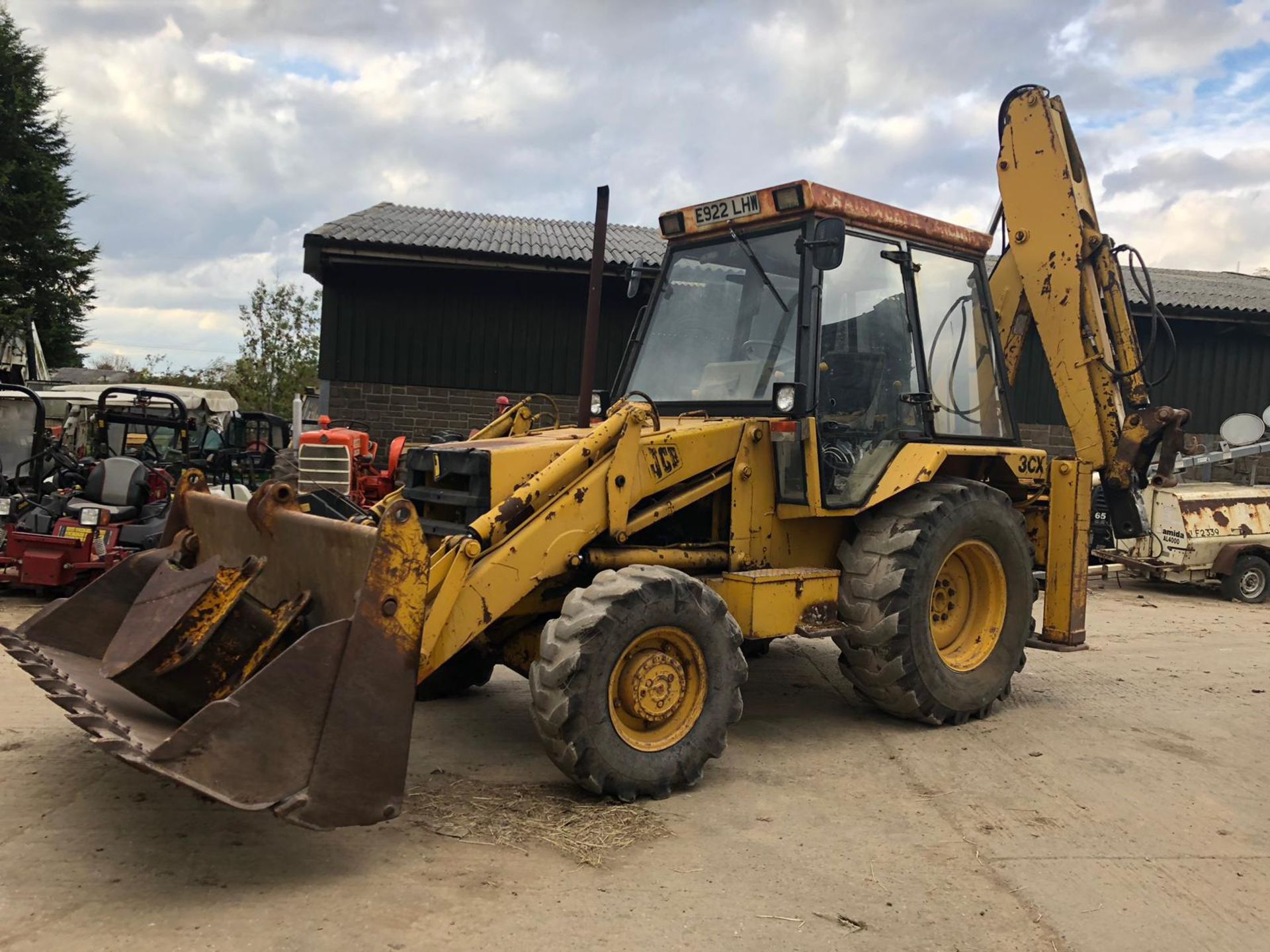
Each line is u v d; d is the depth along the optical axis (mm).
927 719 5168
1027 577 5559
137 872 3152
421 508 4695
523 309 12656
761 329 5102
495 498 4227
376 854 3371
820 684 6125
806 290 4871
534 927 2910
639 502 4625
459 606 3828
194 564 4539
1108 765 4656
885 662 4953
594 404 5723
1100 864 3520
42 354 30141
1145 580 11742
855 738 5000
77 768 4051
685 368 5426
